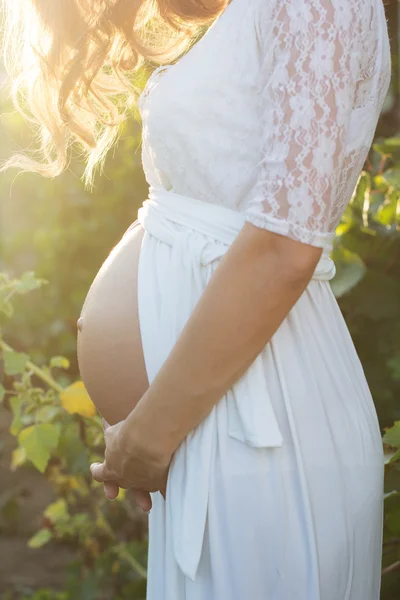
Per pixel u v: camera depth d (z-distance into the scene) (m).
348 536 1.28
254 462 1.24
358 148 1.28
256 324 1.15
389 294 2.32
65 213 3.46
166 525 1.33
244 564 1.24
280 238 1.13
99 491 3.17
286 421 1.25
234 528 1.24
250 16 1.24
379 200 2.29
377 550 1.39
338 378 1.32
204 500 1.25
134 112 2.39
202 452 1.25
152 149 1.35
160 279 1.34
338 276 2.17
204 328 1.16
